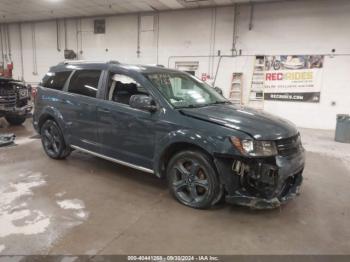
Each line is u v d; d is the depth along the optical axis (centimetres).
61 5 991
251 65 929
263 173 269
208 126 283
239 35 929
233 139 267
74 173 401
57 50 1257
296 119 898
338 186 386
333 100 848
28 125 780
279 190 278
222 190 287
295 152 296
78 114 396
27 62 1342
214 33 962
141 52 1086
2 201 309
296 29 857
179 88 362
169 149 313
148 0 898
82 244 235
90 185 361
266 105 926
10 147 536
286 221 285
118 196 331
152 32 1052
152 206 308
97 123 373
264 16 888
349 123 661
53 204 306
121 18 1096
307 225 279
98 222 271
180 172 310
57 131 443
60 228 258
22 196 323
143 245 237
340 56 823
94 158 471
